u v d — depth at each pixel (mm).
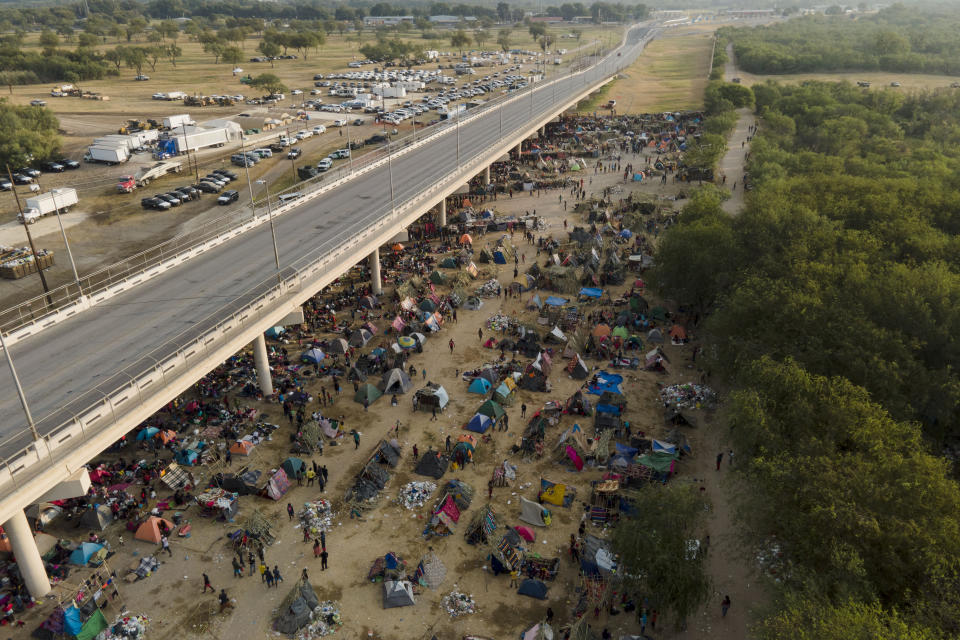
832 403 53500
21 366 56094
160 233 115312
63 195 124500
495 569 51781
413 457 65000
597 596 48469
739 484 56469
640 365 81438
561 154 180000
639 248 115750
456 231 123312
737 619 47906
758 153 157000
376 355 79750
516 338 87375
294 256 82188
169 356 53562
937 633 37219
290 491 60500
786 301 68562
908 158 150250
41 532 54500
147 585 50156
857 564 40312
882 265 77938
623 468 62000
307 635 46125
